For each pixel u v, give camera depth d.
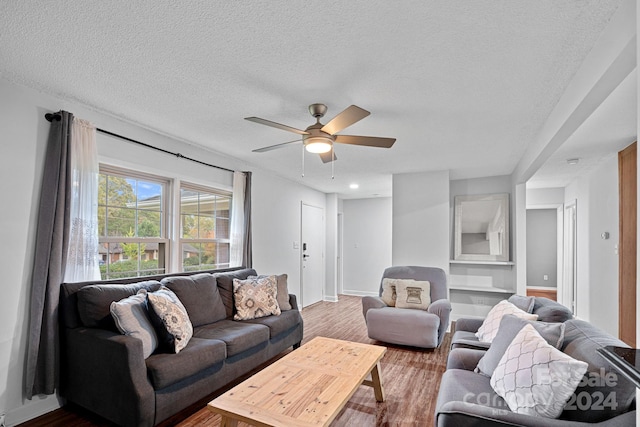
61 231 2.41
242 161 4.49
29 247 2.35
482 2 1.47
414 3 1.48
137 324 2.25
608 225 4.24
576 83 2.07
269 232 5.17
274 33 1.72
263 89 2.36
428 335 3.74
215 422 2.33
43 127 2.44
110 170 2.99
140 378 2.06
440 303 3.96
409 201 5.16
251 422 1.65
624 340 3.76
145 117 2.91
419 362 3.49
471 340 2.60
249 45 1.83
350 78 2.19
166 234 3.53
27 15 1.59
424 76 2.15
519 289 4.78
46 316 2.31
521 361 1.67
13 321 2.26
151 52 1.91
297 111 2.75
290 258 5.78
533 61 1.95
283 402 1.80
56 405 2.42
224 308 3.41
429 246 5.03
